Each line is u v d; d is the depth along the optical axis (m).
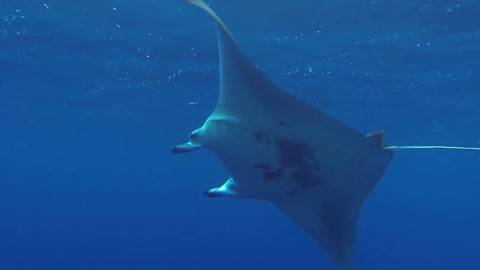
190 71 17.64
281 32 13.46
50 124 29.89
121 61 16.89
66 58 16.88
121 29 13.93
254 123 4.48
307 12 12.10
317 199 4.91
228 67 4.36
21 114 27.12
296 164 4.61
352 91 19.39
